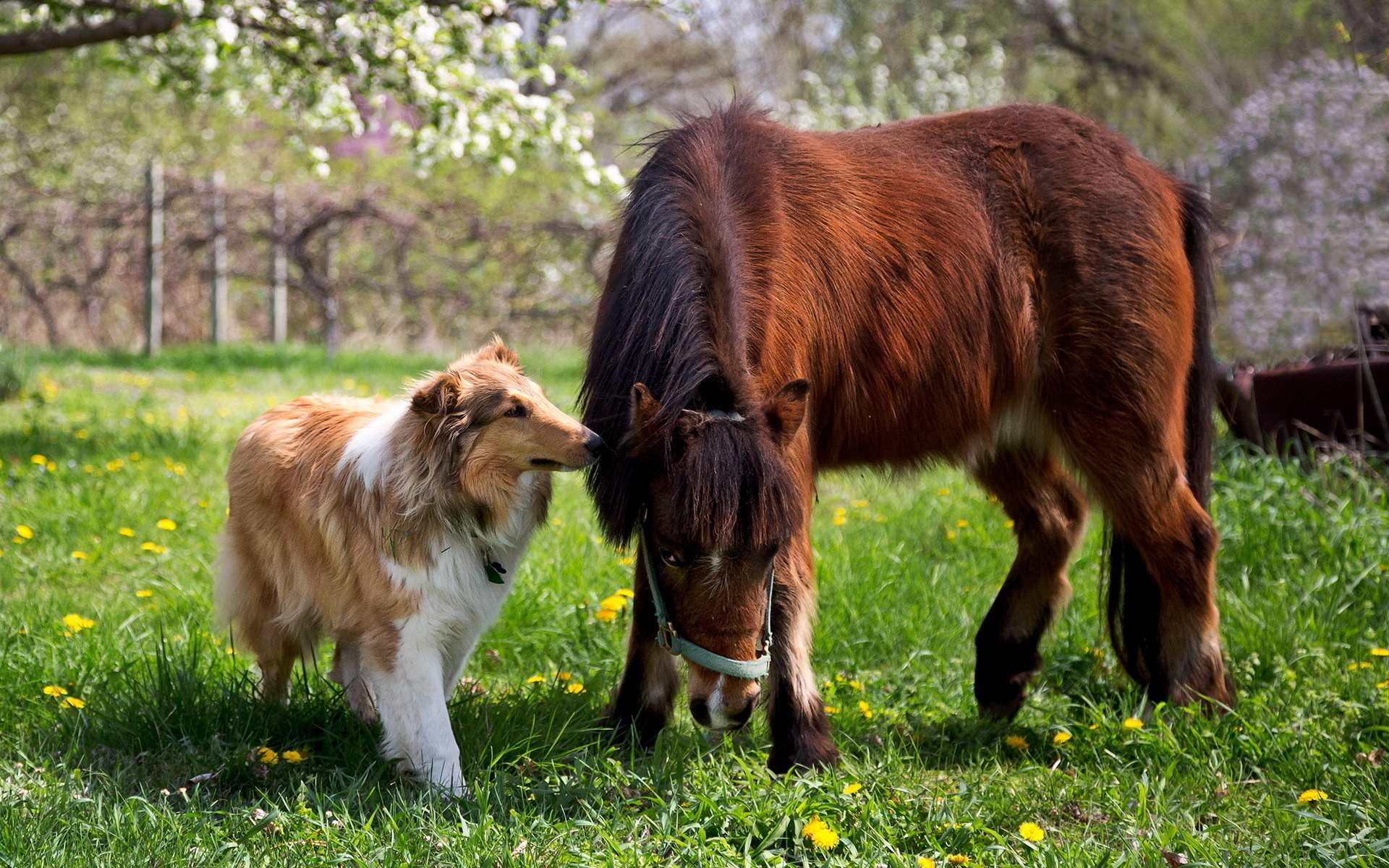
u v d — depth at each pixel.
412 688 3.20
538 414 3.08
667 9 7.61
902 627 4.79
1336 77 11.16
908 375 3.83
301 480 3.46
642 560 3.49
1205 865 2.91
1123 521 4.14
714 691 2.92
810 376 3.59
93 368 11.95
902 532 6.11
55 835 2.84
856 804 3.13
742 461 2.80
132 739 3.48
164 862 2.73
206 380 10.93
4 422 8.20
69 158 15.40
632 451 2.99
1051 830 3.24
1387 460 5.93
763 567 2.89
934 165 4.00
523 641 4.48
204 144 16.47
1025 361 4.09
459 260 14.23
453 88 7.23
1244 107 12.26
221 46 7.01
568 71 7.77
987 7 20.45
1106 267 4.02
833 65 20.53
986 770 3.75
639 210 3.48
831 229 3.65
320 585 3.39
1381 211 10.62
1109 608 4.30
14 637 4.13
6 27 8.82
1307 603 4.86
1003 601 4.41
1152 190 4.23
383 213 13.39
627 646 3.70
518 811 3.11
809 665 3.47
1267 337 10.12
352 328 14.89
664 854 2.95
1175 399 4.16
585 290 14.00
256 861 2.81
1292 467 5.96
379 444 3.27
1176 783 3.58
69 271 13.79
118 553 5.35
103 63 8.62
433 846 2.89
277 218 13.66
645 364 3.18
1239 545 5.41
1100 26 20.06
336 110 7.71
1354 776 3.46
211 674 3.80
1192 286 4.35
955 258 3.89
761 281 3.38
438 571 3.18
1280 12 17.05
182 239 13.56
